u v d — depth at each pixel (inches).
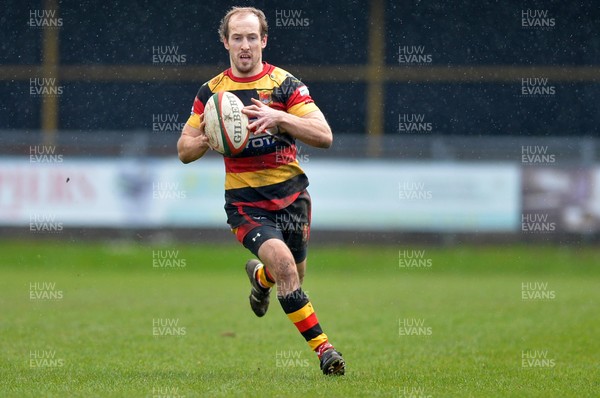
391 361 1146.0
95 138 2787.9
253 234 1005.2
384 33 3447.3
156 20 3454.7
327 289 2058.3
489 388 944.3
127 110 3464.6
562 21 3412.9
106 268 2504.9
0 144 2738.7
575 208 2709.2
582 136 3403.1
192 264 2556.6
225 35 1050.1
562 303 1802.4
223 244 2758.4
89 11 3435.0
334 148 2800.2
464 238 2716.5
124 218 2738.7
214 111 995.3
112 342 1301.7
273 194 1024.9
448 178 2714.1
